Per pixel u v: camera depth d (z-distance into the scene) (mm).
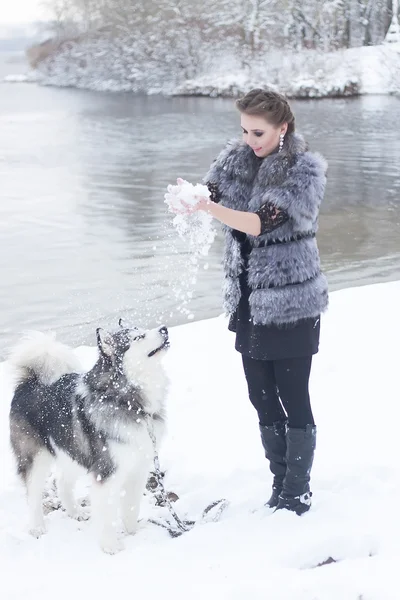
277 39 43906
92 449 3162
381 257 10219
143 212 13320
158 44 48500
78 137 25047
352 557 2850
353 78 40094
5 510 3670
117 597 2621
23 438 3449
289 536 2998
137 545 3215
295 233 2979
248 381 3307
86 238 11469
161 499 3682
